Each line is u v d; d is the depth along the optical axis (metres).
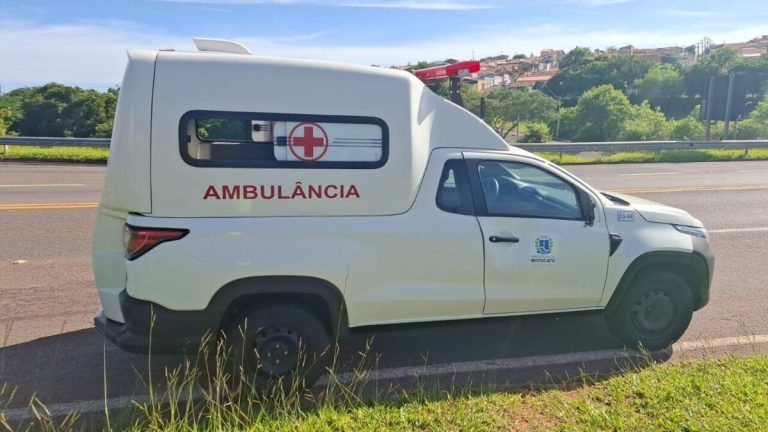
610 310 4.28
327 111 3.41
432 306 3.75
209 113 3.22
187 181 3.22
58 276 6.02
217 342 3.44
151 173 3.18
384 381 3.87
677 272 4.42
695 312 5.29
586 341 4.61
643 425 3.04
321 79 3.41
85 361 4.11
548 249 3.97
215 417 3.04
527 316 4.05
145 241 3.21
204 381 3.77
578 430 3.01
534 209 4.01
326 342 3.57
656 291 4.35
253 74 3.30
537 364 4.16
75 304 5.25
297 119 3.36
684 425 3.01
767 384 3.47
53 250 6.98
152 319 3.26
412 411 3.19
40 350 4.28
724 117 24.20
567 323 4.99
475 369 4.07
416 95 3.68
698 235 4.41
